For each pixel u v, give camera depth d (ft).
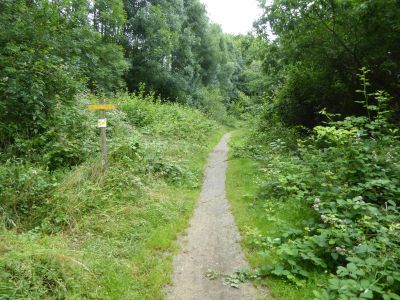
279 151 33.47
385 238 12.12
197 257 15.49
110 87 57.72
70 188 18.51
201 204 23.17
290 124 43.21
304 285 12.32
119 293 11.91
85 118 26.73
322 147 30.91
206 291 12.79
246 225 18.58
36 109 22.67
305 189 19.04
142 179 23.67
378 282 11.24
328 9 29.66
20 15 25.11
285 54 35.47
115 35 72.08
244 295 12.45
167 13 84.89
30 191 16.98
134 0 83.05
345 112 35.88
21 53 23.00
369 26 28.89
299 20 31.60
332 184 17.97
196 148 42.63
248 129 59.57
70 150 22.59
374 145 19.40
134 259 14.44
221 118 105.50
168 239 16.75
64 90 26.61
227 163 37.58
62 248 13.58
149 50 80.94
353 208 14.76
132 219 18.07
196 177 29.73
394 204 14.48
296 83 39.17
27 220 16.10
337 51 31.30
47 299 10.71
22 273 11.12
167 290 12.79
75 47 29.48
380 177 17.21
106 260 13.73
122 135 29.71
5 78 21.49
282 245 13.75
